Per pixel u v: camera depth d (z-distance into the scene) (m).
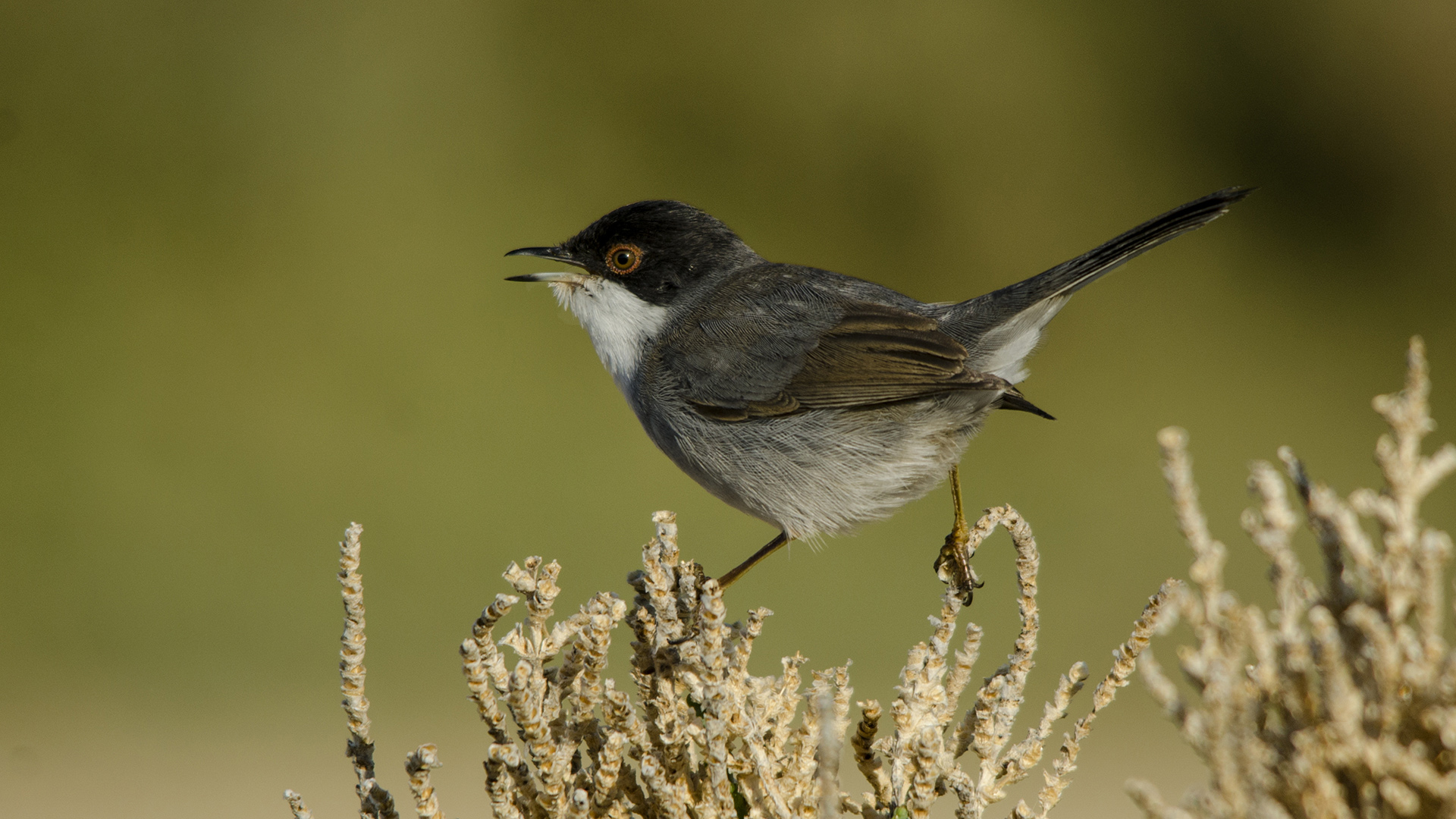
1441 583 3.67
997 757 5.96
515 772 5.23
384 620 18.98
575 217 27.28
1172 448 3.81
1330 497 3.98
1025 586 5.54
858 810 5.53
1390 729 3.68
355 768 5.23
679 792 5.26
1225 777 3.63
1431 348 26.30
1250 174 28.08
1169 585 5.08
